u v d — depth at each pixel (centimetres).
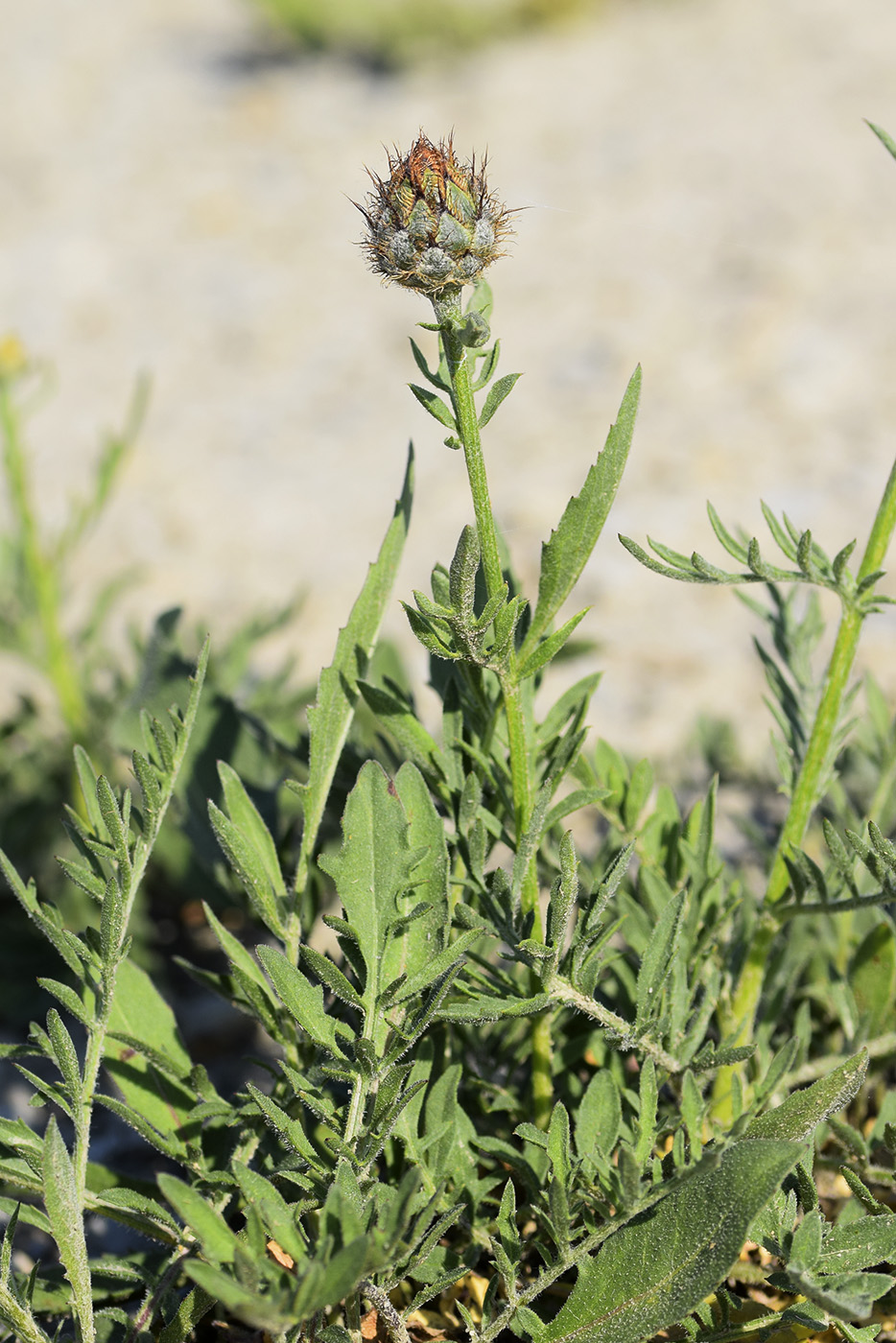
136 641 116
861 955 79
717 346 231
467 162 70
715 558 168
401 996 71
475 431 70
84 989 75
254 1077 91
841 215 280
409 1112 73
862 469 186
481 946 77
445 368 71
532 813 72
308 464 212
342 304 273
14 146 387
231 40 473
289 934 75
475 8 448
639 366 71
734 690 141
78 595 176
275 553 186
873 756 85
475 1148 76
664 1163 73
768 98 367
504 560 77
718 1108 76
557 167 330
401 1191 67
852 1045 79
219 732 86
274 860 75
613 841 80
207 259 301
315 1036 71
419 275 69
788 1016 83
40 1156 72
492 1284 72
